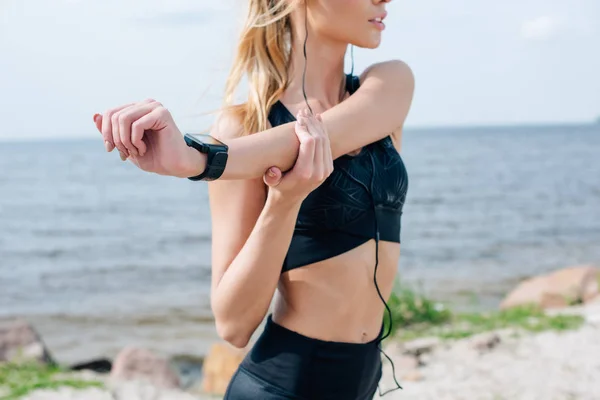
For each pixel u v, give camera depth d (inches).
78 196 1916.8
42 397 204.2
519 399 200.8
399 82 82.3
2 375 230.5
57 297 665.6
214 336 460.1
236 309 74.4
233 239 77.2
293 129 64.4
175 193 1941.4
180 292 654.5
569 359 232.2
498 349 247.6
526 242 946.7
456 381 219.9
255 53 82.0
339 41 83.5
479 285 620.1
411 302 322.0
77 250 1015.6
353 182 77.4
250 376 79.2
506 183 1929.1
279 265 72.0
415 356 248.8
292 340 77.5
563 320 279.4
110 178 2509.8
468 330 280.1
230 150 60.7
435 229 1107.3
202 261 856.9
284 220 68.7
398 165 82.5
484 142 4451.3
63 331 506.9
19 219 1462.8
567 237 989.8
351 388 78.8
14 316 578.6
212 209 79.3
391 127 80.0
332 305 77.2
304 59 83.4
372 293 80.2
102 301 628.1
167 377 289.7
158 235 1147.3
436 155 3139.8
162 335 470.3
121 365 289.1
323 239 76.9
